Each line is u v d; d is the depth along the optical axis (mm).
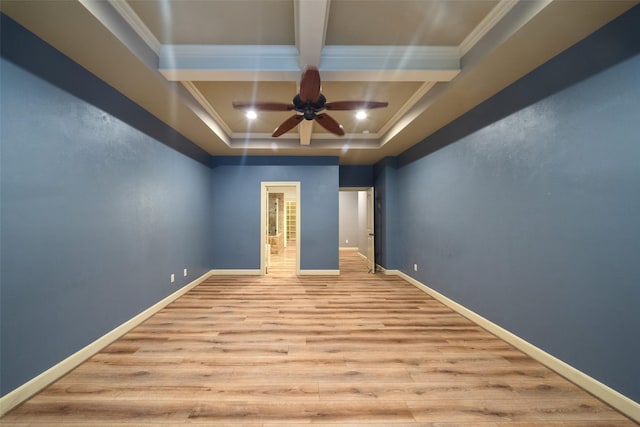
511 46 1990
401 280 5121
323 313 3387
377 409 1721
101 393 1846
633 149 1621
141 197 3068
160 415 1654
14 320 1722
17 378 1729
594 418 1649
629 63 1635
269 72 2473
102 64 2219
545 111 2193
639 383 1598
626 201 1658
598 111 1804
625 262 1662
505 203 2631
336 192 5621
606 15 1673
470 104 3027
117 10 1891
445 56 2473
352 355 2367
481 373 2102
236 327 2951
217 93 3275
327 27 2207
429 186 4188
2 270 1663
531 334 2336
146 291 3164
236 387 1923
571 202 1986
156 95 2775
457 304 3432
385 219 5617
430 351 2439
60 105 2047
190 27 2195
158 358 2297
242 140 4906
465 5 1967
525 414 1683
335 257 5617
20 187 1765
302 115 2801
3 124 1671
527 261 2377
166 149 3621
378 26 2197
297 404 1762
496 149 2750
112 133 2604
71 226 2141
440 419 1644
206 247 5176
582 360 1909
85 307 2270
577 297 1945
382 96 3355
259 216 5562
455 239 3480
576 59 1946
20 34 1757
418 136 4230
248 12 2037
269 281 5020
